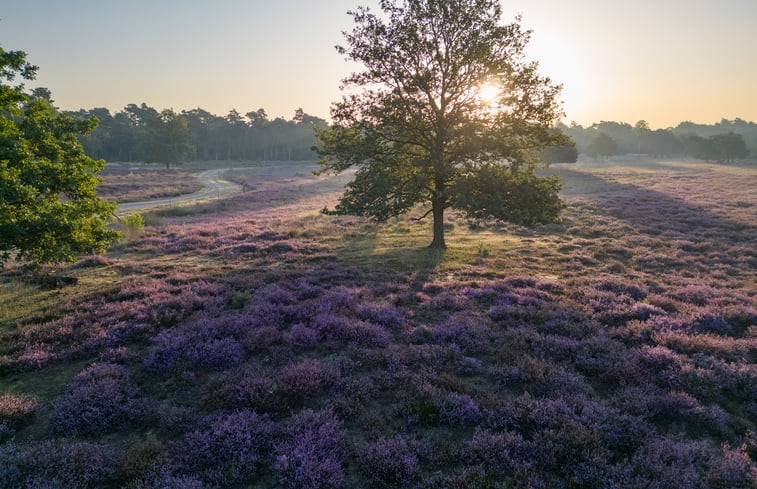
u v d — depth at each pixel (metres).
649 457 5.99
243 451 6.22
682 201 43.34
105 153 171.62
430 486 5.71
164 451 6.37
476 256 21.75
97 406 7.47
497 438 6.41
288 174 121.06
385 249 24.06
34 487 5.41
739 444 6.73
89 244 14.46
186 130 150.00
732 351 9.69
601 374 8.70
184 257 22.62
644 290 15.22
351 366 9.17
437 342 10.52
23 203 12.33
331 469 5.80
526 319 12.09
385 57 21.39
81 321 11.90
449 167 21.11
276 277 17.19
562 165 121.56
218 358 9.38
